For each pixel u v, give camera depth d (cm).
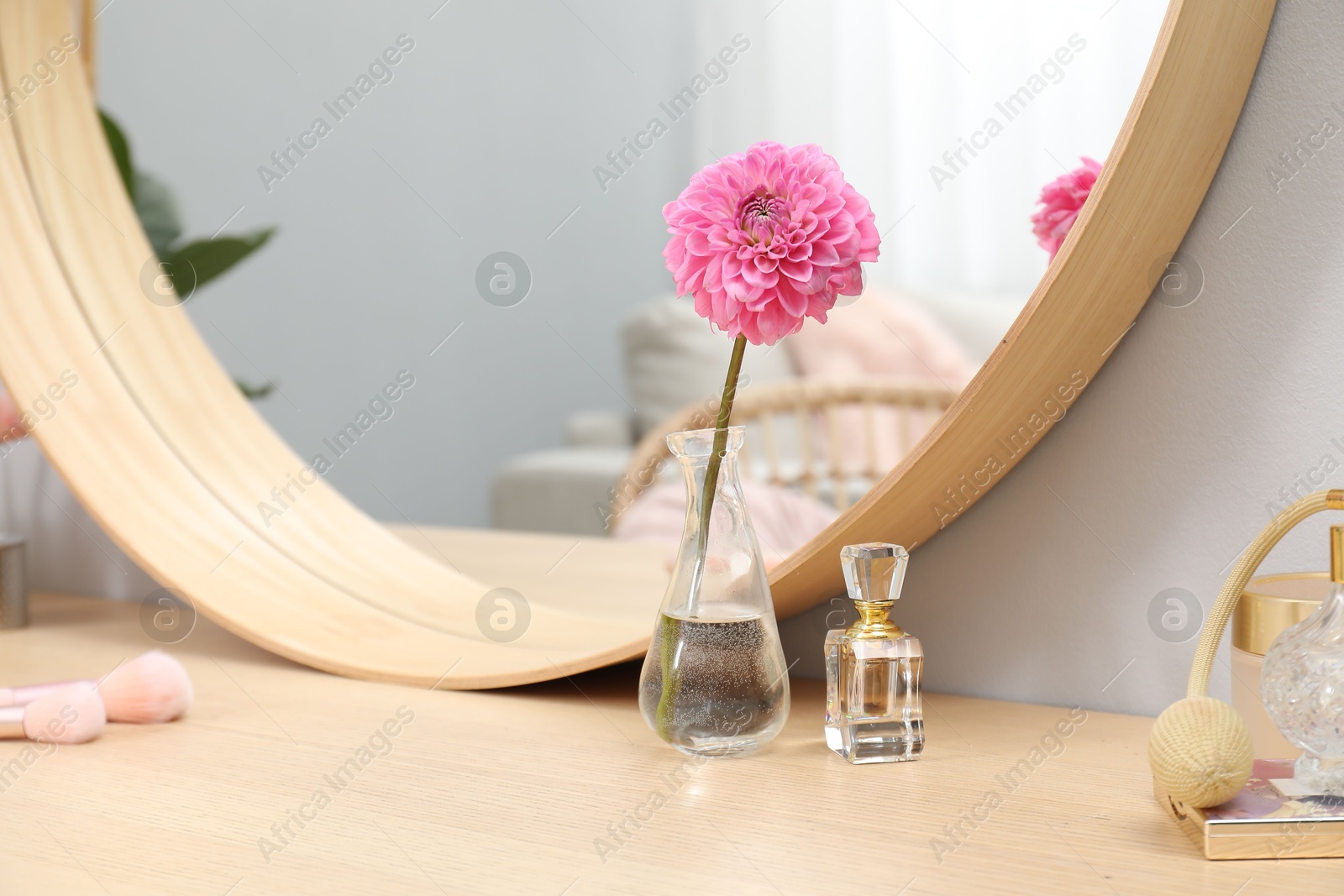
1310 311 56
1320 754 45
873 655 55
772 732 57
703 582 56
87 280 92
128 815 49
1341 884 41
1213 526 59
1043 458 63
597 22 273
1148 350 60
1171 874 42
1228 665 59
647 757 57
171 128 228
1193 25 49
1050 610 63
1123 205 51
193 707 67
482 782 53
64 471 79
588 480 227
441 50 254
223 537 85
